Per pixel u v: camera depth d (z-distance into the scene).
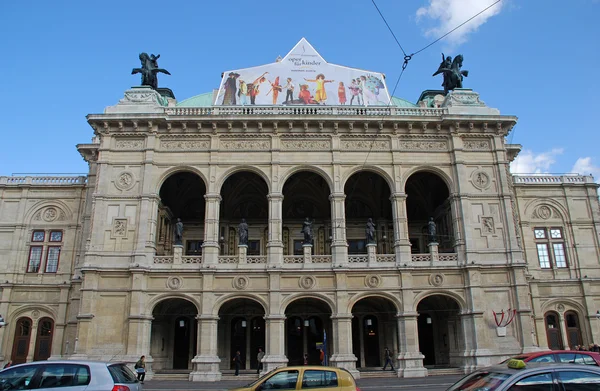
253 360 41.56
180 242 37.03
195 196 46.69
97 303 35.28
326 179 38.88
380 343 42.50
